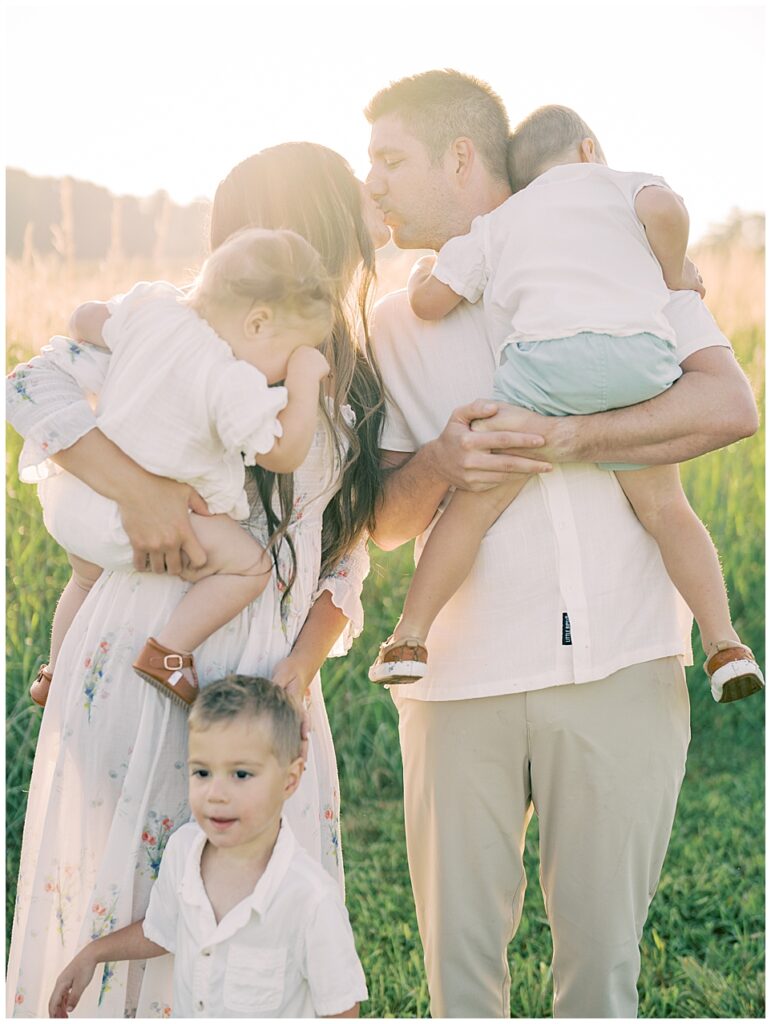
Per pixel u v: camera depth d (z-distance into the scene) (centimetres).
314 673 225
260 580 213
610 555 232
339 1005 195
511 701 231
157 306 206
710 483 553
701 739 493
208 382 198
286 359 206
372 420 238
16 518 448
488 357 243
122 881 209
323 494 225
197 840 205
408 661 228
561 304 227
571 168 241
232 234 217
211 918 197
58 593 442
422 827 242
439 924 237
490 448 225
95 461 204
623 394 225
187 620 208
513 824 237
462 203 251
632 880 233
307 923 197
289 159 223
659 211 232
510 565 231
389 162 251
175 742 214
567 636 228
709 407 226
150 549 206
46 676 240
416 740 243
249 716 197
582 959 233
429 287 239
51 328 500
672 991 327
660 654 235
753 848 410
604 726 229
